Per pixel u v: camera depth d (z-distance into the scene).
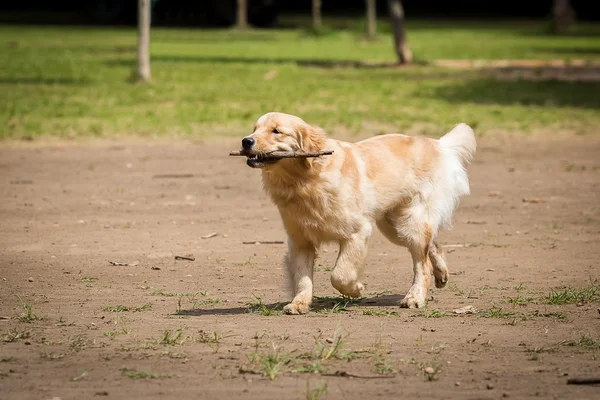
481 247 14.44
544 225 16.12
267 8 84.69
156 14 86.12
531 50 60.03
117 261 13.37
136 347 8.77
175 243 14.61
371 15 68.94
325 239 10.36
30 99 32.69
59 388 7.53
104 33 74.31
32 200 18.08
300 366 8.15
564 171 21.72
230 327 9.63
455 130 11.66
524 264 13.23
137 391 7.46
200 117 29.34
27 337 9.19
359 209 10.32
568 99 34.66
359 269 10.41
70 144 24.98
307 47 62.47
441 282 11.53
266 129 9.92
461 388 7.57
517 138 26.67
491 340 9.12
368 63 50.22
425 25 92.94
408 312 10.49
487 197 18.72
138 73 38.69
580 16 105.81
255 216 16.81
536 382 7.73
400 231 10.95
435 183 11.09
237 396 7.34
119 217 16.64
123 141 25.58
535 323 9.87
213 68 45.53
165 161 22.77
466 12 115.81
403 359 8.39
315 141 10.08
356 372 7.97
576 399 7.29
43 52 54.47
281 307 10.70
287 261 10.59
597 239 15.00
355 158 10.48
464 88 38.03
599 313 10.30
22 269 12.80
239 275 12.56
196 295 11.38
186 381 7.71
